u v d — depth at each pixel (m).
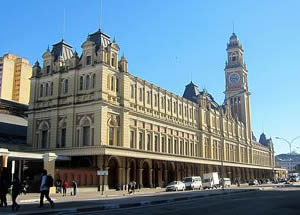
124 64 64.94
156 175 73.69
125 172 62.47
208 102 99.81
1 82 143.75
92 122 59.25
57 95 64.25
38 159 52.78
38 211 21.88
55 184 49.47
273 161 167.00
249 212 23.28
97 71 60.44
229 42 145.75
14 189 23.55
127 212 23.06
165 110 78.44
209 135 97.19
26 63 149.62
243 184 112.38
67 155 58.97
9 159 51.78
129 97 65.56
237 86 137.12
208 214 21.88
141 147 68.81
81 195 47.19
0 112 71.00
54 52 68.94
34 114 66.56
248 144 132.12
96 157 57.94
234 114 126.75
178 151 81.81
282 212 23.33
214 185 76.81
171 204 30.86
